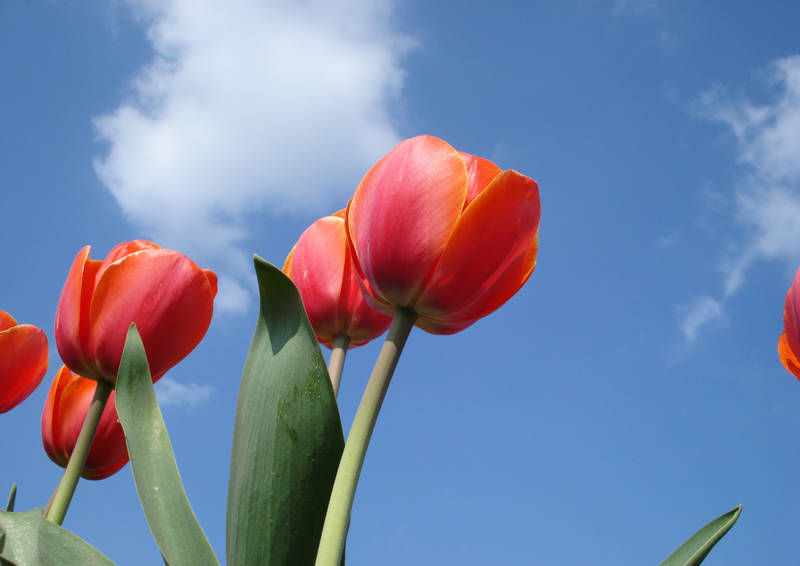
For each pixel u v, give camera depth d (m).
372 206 0.56
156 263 0.61
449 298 0.55
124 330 0.60
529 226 0.55
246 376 0.54
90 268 0.62
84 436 0.59
